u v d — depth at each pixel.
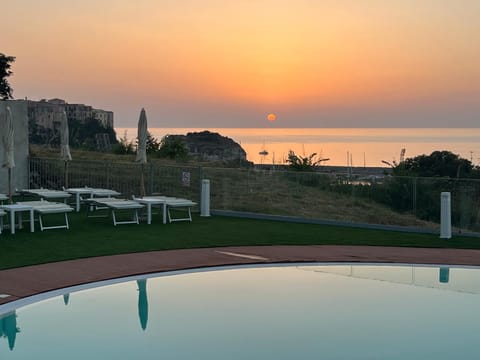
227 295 8.76
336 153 154.62
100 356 6.18
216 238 13.25
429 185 14.73
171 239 13.01
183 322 7.44
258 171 17.67
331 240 13.20
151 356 6.23
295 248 12.20
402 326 7.43
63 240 12.70
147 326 7.25
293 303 8.42
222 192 18.31
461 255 11.64
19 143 21.69
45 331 6.96
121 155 37.75
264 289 9.15
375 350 6.55
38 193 17.17
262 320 7.62
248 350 6.49
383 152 159.88
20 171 21.78
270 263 10.81
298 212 16.72
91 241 12.61
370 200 15.64
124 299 8.41
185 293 8.82
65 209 14.17
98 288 8.92
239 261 10.89
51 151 33.56
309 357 6.30
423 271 10.38
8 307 7.86
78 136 54.44
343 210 16.00
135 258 10.94
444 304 8.43
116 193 18.06
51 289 8.72
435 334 7.11
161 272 10.00
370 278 9.88
